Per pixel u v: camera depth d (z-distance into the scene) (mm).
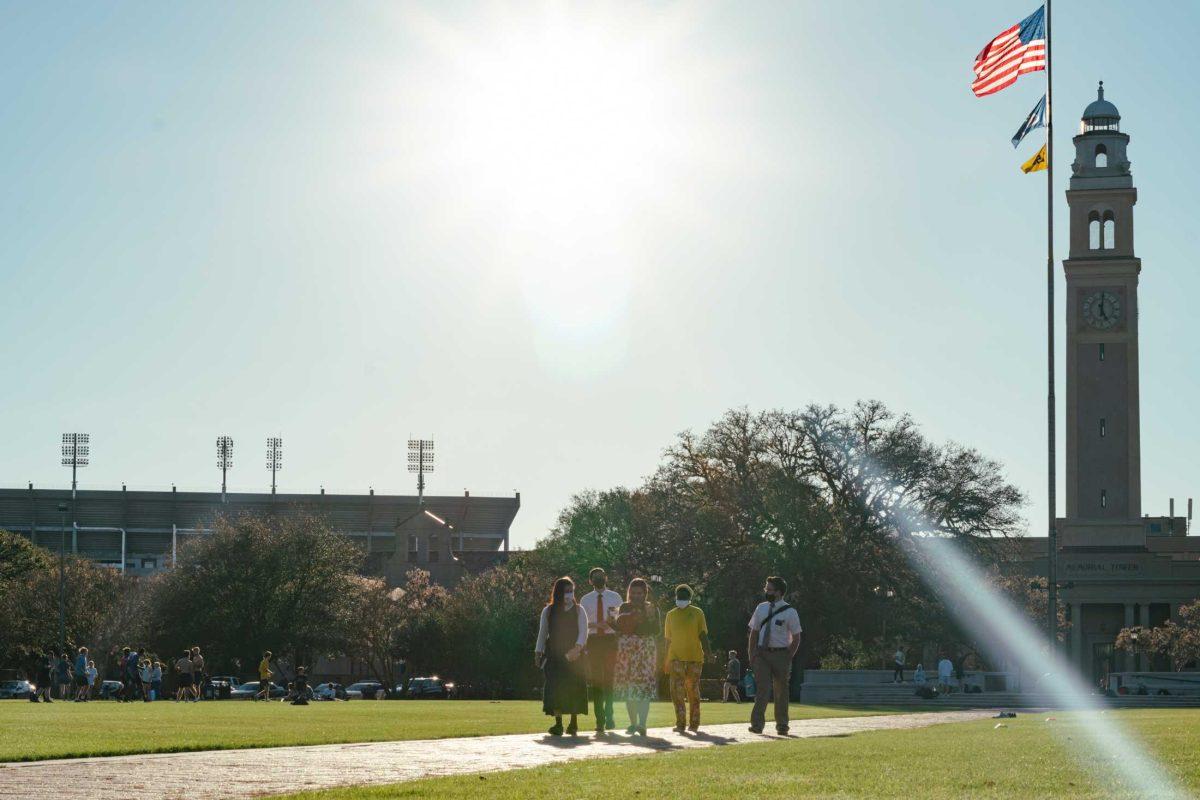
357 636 112875
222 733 22609
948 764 16078
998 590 84500
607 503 108438
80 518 189750
